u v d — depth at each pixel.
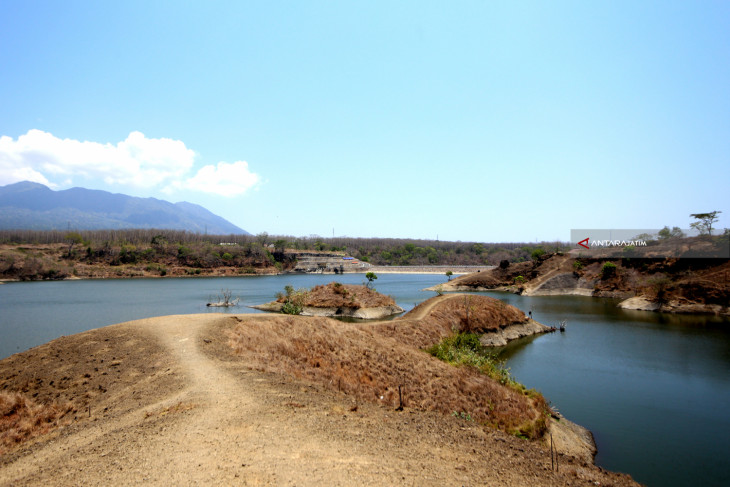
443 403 24.31
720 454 22.92
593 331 60.69
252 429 13.23
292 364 26.31
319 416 15.68
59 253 192.50
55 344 27.19
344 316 71.94
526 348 50.75
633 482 14.79
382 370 28.62
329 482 9.77
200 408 15.34
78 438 13.48
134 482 9.54
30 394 19.78
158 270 190.12
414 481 10.59
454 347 39.31
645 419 28.00
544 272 123.56
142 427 13.54
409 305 88.94
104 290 123.00
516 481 12.21
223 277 194.75
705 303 75.06
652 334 57.38
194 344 26.75
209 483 9.38
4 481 10.35
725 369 40.03
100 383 20.67
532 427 23.08
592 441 24.64
